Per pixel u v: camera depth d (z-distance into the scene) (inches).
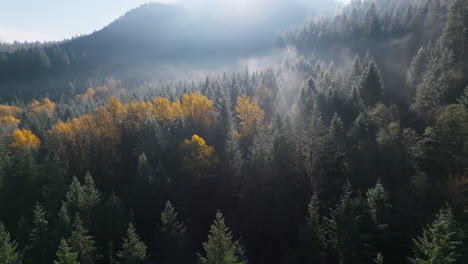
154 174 1929.1
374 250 1252.5
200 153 2121.1
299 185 1902.1
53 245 1395.2
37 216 1413.6
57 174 1929.1
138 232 1822.1
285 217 1781.5
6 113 4697.3
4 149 2306.8
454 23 2546.8
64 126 2701.8
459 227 1151.0
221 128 2596.0
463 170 1419.8
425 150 1608.0
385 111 1961.1
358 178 1640.0
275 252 1738.4
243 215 1952.5
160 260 1626.5
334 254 1379.2
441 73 2025.1
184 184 2110.0
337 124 1947.6
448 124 1518.2
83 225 1528.1
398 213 1408.7
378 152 1656.0
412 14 4938.5
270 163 1948.8
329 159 1838.1
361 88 2500.0
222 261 1168.2
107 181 2186.3
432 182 1439.5
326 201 1769.2
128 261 1330.0
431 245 992.9
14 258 1189.7
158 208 1902.1
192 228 1963.6
